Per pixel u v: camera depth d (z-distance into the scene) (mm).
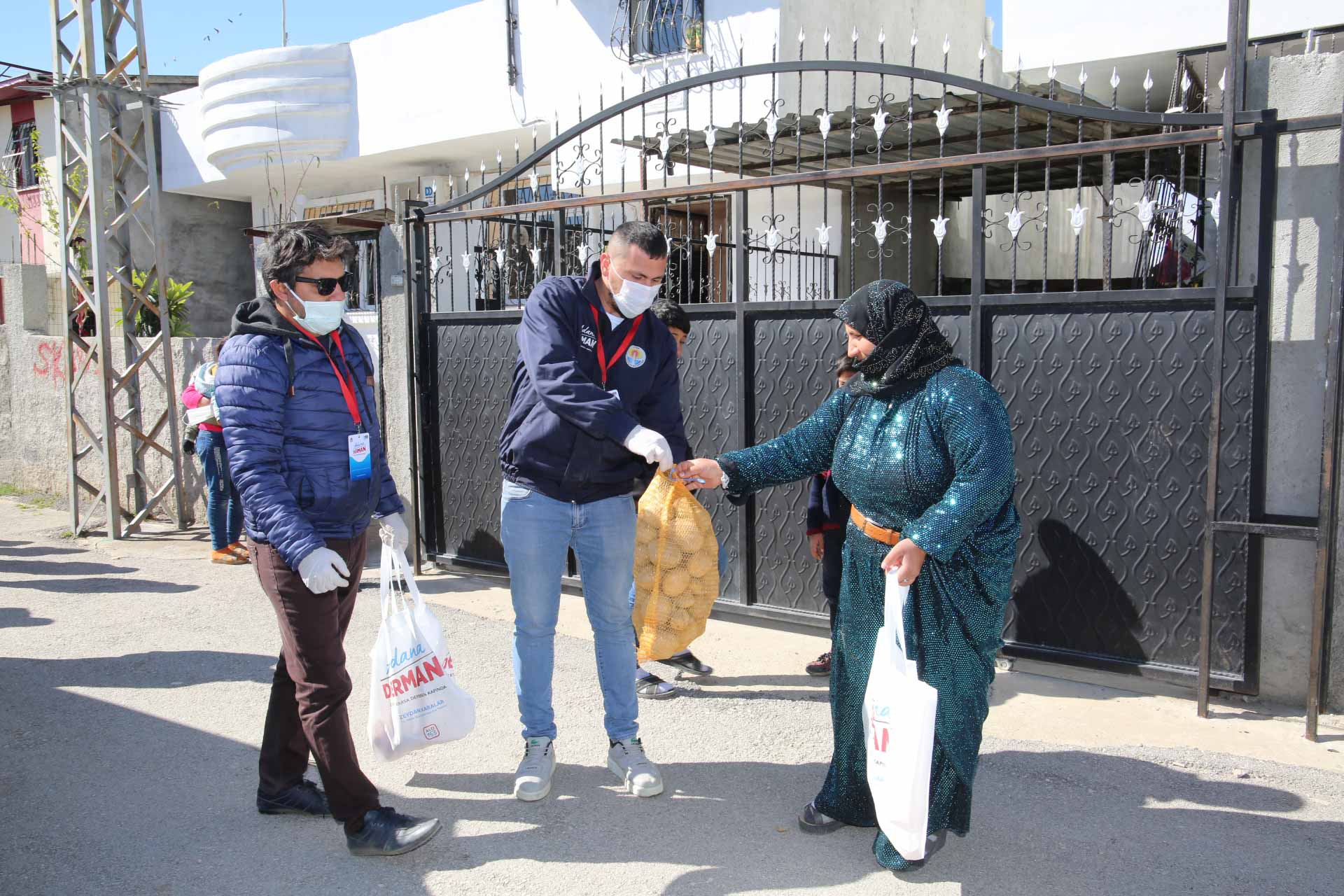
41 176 17500
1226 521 4133
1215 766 3695
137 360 8570
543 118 10570
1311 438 4105
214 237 16219
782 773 3760
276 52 12320
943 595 2906
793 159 8789
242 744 4043
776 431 5344
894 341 2873
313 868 3086
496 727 4207
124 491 9516
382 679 3275
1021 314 4582
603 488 3539
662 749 3988
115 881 3012
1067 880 2969
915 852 2736
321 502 3051
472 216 6379
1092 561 4520
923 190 10641
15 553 7859
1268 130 3947
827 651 5168
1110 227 4398
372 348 10281
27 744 4051
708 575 4012
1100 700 4418
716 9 9281
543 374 3283
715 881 2990
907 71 4684
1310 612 4188
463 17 11117
